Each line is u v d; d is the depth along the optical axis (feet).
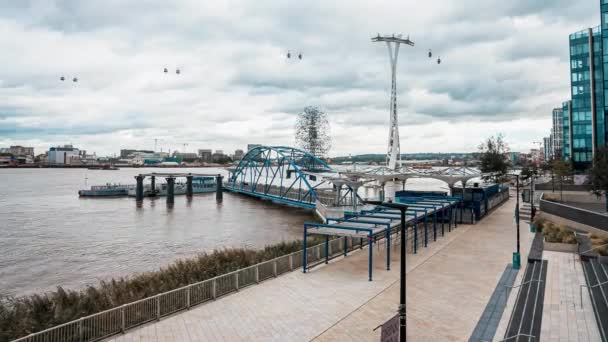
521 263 88.58
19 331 49.62
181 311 60.29
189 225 189.67
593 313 57.47
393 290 70.18
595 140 250.78
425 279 76.69
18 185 498.28
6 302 78.84
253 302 64.08
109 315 51.62
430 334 52.31
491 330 53.31
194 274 77.41
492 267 85.30
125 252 132.77
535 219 136.56
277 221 202.18
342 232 82.23
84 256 127.44
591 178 144.15
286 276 78.54
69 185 500.74
